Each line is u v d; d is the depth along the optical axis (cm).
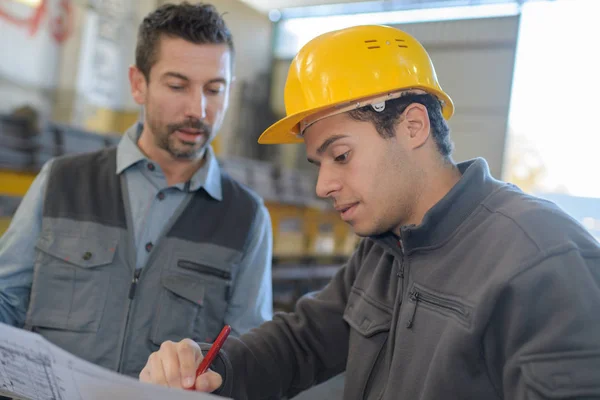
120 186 125
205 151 134
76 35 509
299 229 386
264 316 129
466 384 69
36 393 73
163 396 57
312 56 86
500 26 455
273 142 98
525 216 72
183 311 118
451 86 479
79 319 114
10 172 252
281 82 744
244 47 701
